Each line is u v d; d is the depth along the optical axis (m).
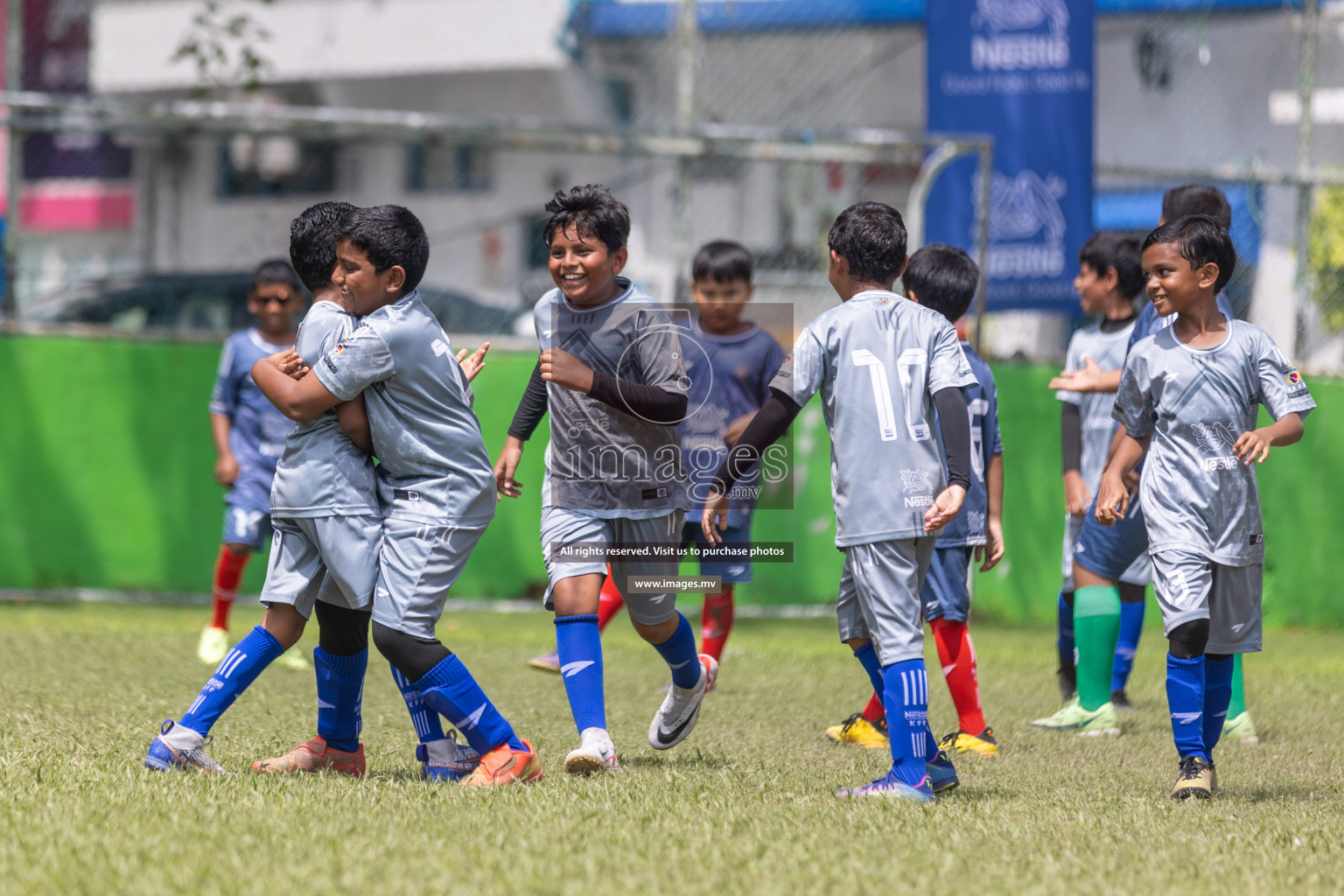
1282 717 19.69
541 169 60.44
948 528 16.30
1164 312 13.75
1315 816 12.15
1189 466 13.64
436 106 63.62
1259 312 42.06
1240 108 51.19
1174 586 13.55
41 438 30.08
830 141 29.34
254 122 28.78
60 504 30.12
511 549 30.89
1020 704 20.50
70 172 59.59
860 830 10.82
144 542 30.36
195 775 12.26
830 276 13.28
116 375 30.28
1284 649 28.84
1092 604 18.08
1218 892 9.20
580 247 13.52
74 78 62.47
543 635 27.42
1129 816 11.86
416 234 12.97
